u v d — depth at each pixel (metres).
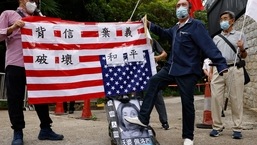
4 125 6.23
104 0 18.16
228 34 5.55
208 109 6.43
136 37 4.98
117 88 4.84
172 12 21.45
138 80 4.91
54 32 4.72
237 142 5.08
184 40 4.56
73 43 4.80
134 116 4.55
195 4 6.45
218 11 12.65
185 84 4.54
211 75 5.87
